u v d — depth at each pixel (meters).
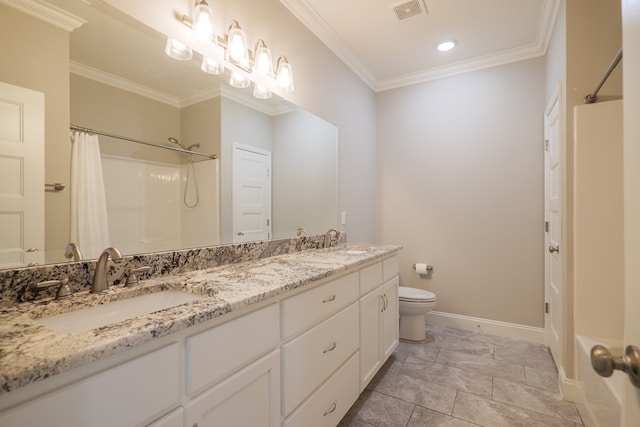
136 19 1.22
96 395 0.62
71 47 1.07
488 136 2.78
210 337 0.85
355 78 2.88
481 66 2.79
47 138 1.01
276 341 1.09
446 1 2.03
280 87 1.94
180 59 1.42
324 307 1.38
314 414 1.29
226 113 1.67
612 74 1.71
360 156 2.97
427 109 3.05
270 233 1.98
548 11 2.09
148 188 1.33
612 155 1.63
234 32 1.55
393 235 3.21
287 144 2.09
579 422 1.58
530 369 2.11
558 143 2.01
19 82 0.95
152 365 0.71
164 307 1.12
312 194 2.32
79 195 1.10
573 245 1.75
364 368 1.75
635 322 0.46
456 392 1.85
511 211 2.69
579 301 1.68
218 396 0.87
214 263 1.50
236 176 1.75
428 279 3.04
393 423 1.58
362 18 2.20
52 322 0.86
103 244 1.16
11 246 0.93
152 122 1.34
